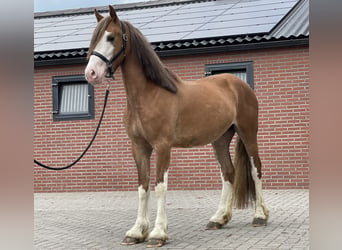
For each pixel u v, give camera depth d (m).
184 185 9.38
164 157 4.62
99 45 4.38
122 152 9.80
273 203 7.18
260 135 9.03
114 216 6.84
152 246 4.45
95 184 9.95
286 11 10.21
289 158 8.87
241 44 8.95
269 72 9.01
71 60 9.96
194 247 4.40
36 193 10.15
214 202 7.73
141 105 4.62
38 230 5.77
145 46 4.67
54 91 10.27
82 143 10.05
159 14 11.91
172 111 4.68
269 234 4.93
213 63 9.34
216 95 5.22
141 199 4.81
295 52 8.88
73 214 7.12
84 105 10.22
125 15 12.38
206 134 5.04
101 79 4.34
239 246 4.38
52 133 10.25
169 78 4.78
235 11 10.96
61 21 13.20
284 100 8.92
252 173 5.62
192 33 9.54
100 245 4.77
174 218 6.33
